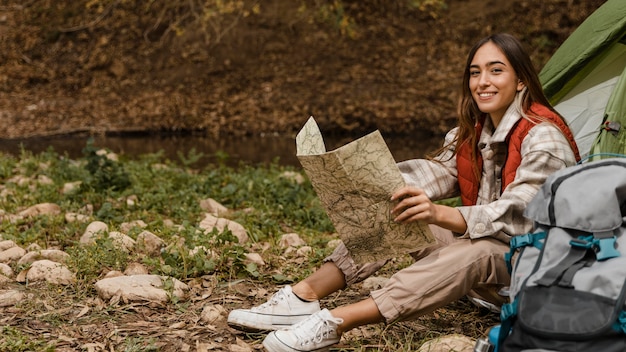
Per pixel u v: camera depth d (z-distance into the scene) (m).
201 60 14.95
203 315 3.60
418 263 3.09
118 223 5.43
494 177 3.31
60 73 14.87
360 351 3.23
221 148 11.53
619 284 2.39
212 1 14.17
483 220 3.01
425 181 3.52
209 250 4.44
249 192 6.65
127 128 12.67
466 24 15.47
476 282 3.10
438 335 3.45
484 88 3.23
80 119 13.02
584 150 4.43
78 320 3.54
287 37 15.26
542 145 3.06
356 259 3.16
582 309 2.37
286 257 4.69
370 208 2.97
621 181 2.62
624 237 2.57
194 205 6.09
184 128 12.90
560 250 2.59
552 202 2.68
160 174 7.50
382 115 13.05
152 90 14.37
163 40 15.30
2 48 15.45
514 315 2.53
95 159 6.67
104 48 15.29
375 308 3.07
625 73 3.98
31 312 3.60
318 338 3.05
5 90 14.30
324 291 3.38
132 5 16.03
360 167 2.86
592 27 4.56
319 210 6.04
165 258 4.28
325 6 13.54
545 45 15.08
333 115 13.16
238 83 14.38
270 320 3.33
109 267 4.27
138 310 3.66
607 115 3.95
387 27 15.45
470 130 3.37
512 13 15.59
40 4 16.25
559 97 4.77
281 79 14.38
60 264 4.14
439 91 13.73
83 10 16.02
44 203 5.80
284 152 11.20
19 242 4.89
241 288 4.06
